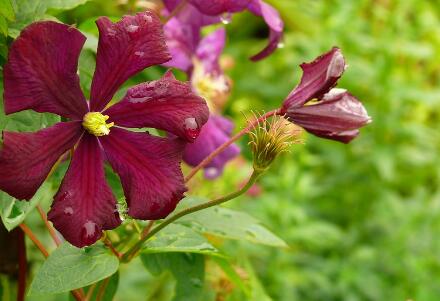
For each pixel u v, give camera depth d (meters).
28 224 0.71
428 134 1.52
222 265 0.58
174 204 0.45
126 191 0.45
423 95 1.45
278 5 1.63
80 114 0.45
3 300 0.58
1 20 0.47
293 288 1.15
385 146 1.43
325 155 1.44
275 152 0.47
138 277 0.91
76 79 0.45
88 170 0.45
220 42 0.63
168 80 0.46
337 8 1.48
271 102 1.57
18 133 0.43
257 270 1.17
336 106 0.49
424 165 1.53
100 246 0.49
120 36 0.45
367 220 1.40
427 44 1.63
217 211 0.55
